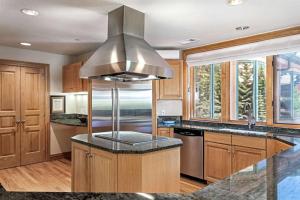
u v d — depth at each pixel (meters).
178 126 4.16
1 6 2.54
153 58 2.60
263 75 3.80
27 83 4.80
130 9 2.58
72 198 0.99
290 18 2.88
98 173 2.37
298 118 3.34
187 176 4.07
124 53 2.34
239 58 3.81
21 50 4.71
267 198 0.99
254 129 3.64
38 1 2.40
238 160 3.35
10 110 4.59
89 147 2.48
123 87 3.76
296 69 3.34
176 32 3.47
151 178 2.22
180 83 4.52
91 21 3.02
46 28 3.33
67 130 5.39
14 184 3.70
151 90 3.78
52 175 4.14
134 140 2.54
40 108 4.99
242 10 2.62
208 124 4.28
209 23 3.06
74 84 4.87
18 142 4.69
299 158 1.72
